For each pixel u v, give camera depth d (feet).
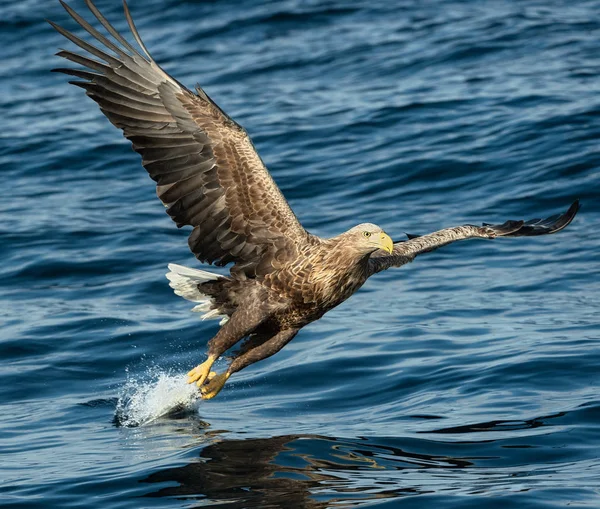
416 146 70.49
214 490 30.66
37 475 32.81
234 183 34.88
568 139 67.62
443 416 36.68
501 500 28.71
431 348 44.11
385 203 63.31
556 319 46.73
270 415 38.63
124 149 77.10
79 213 65.82
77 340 47.60
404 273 55.77
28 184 72.02
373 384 41.04
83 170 74.13
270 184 34.88
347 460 32.86
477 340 44.75
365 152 70.90
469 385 39.40
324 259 35.19
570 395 37.52
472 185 64.39
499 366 40.75
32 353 46.50
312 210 63.31
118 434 37.19
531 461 32.14
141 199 68.44
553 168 64.39
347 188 65.98
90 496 30.68
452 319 48.14
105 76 34.06
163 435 36.70
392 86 83.25
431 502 28.84
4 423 39.11
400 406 38.42
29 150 77.61
